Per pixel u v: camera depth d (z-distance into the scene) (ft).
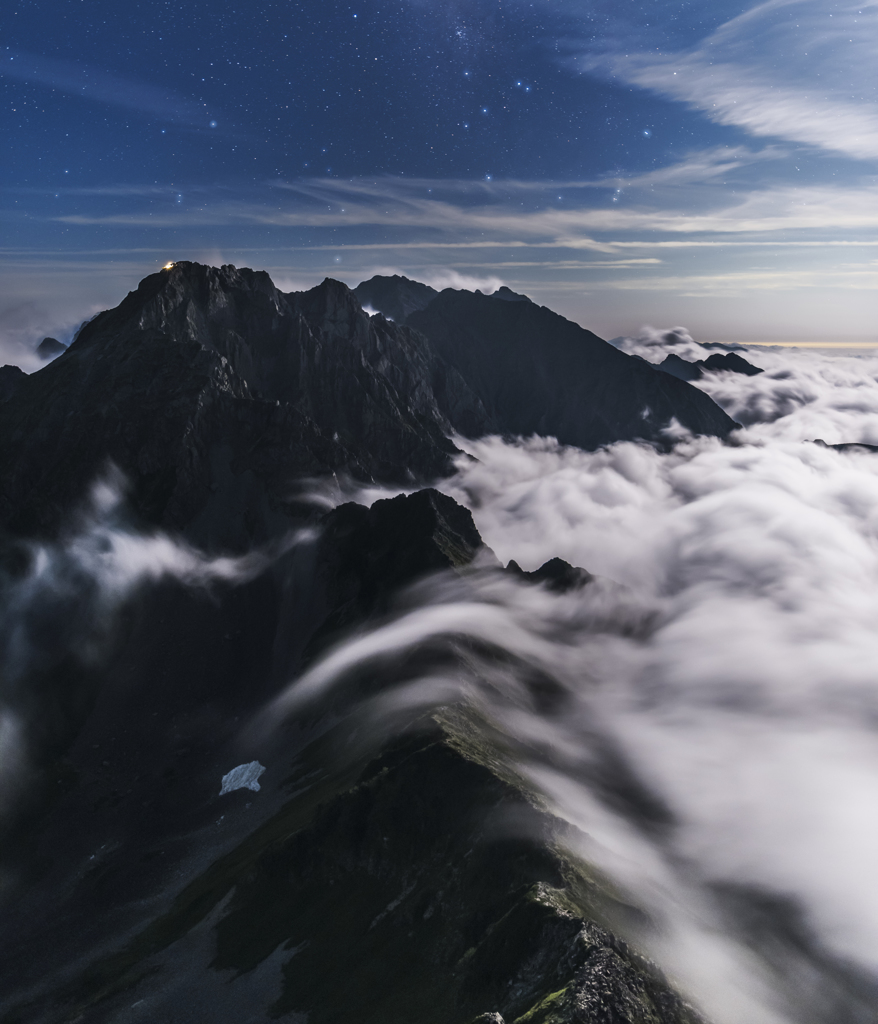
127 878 409.49
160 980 297.74
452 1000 246.88
